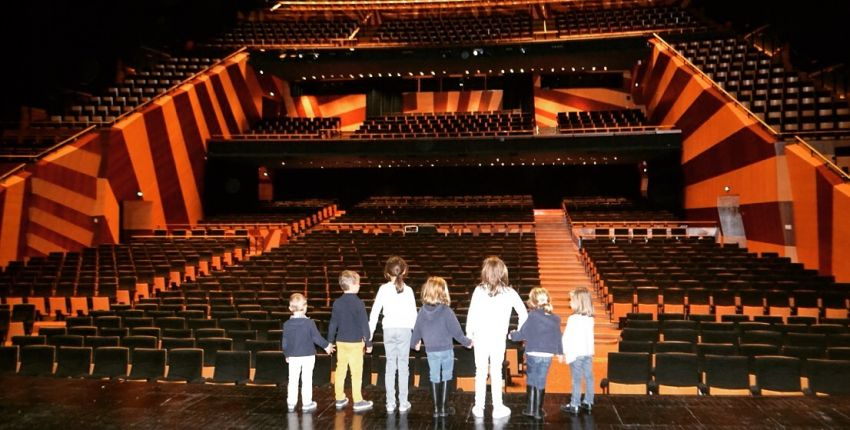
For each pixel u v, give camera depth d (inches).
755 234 634.8
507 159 954.1
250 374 313.9
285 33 1168.8
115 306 435.8
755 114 673.0
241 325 377.7
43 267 573.6
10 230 619.8
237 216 886.4
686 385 274.2
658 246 638.5
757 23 955.3
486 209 973.2
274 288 512.4
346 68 1015.0
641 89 1026.1
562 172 1115.3
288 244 701.3
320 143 906.7
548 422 227.5
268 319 391.9
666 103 887.7
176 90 855.7
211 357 324.2
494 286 228.4
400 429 221.1
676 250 626.5
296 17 1259.8
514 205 987.9
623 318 441.4
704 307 450.6
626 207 929.5
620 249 639.1
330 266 581.9
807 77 799.7
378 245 683.4
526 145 876.6
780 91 740.7
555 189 1115.9
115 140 717.9
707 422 227.0
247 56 1002.1
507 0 1184.2
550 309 228.7
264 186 1119.0
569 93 1114.1
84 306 500.4
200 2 1132.5
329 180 1152.2
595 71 1037.8
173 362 300.8
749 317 388.2
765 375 271.9
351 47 988.6
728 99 706.8
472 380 305.6
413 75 1058.1
